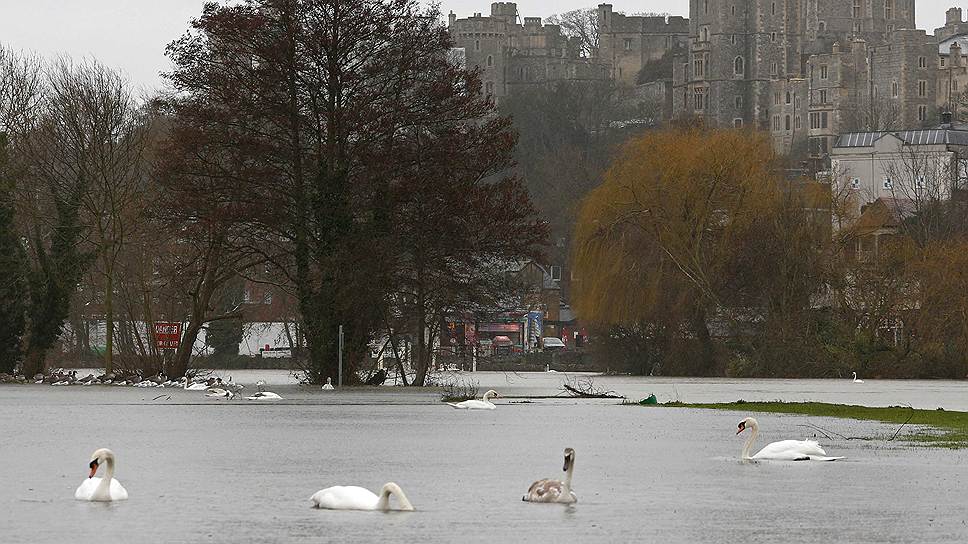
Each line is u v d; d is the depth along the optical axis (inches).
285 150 2874.0
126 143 3186.5
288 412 2106.3
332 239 2854.3
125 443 1552.7
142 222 3046.3
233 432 1713.8
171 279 2957.7
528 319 5728.3
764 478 1234.0
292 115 2849.4
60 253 3198.8
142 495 1103.6
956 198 5255.9
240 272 3014.3
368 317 2854.3
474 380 3612.2
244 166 2837.1
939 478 1236.5
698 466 1327.5
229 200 2827.3
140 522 965.8
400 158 2869.1
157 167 2906.0
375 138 2893.7
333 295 2822.3
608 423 1887.3
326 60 2891.2
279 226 2864.2
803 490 1149.7
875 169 7608.3
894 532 942.4
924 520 993.5
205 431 1731.1
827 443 1600.6
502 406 2324.1
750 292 3794.3
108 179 3243.1
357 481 1199.6
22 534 916.0
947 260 3750.0
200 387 2758.4
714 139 3848.4
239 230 2896.2
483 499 1086.4
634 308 3774.6
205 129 2837.1
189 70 2901.1
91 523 960.9
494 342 5551.2
